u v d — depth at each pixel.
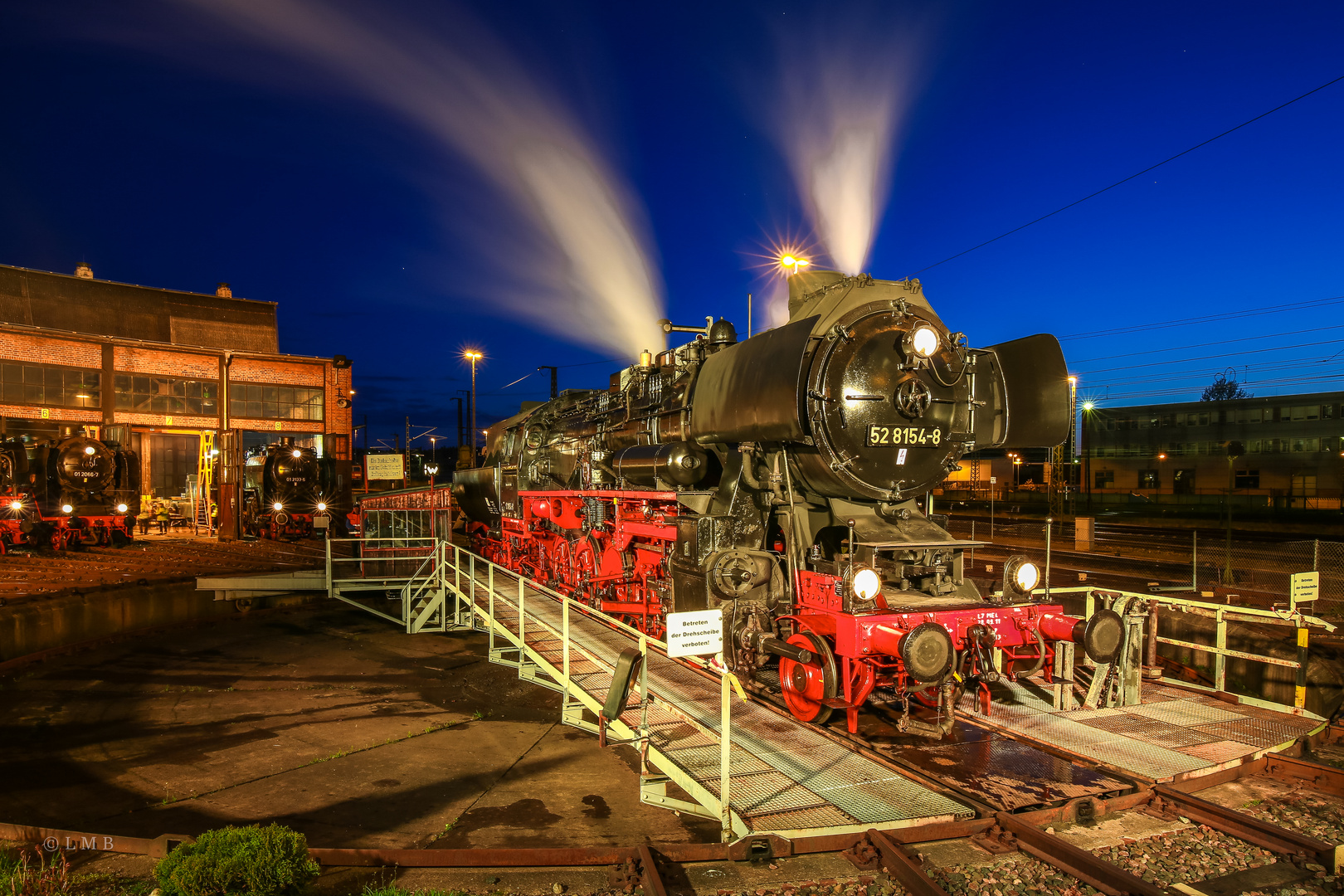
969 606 6.65
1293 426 41.47
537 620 11.05
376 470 20.05
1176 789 5.53
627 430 11.35
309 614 17.48
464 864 4.78
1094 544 24.53
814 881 4.46
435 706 10.31
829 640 6.48
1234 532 28.47
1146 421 47.78
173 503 34.88
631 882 4.50
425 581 15.84
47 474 21.20
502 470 18.31
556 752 8.34
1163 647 8.96
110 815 6.80
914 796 5.21
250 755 8.33
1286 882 4.44
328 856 4.78
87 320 28.98
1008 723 6.77
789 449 7.54
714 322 9.73
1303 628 7.08
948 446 7.54
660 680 7.93
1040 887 4.36
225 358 27.45
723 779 5.04
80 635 14.04
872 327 7.26
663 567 9.65
